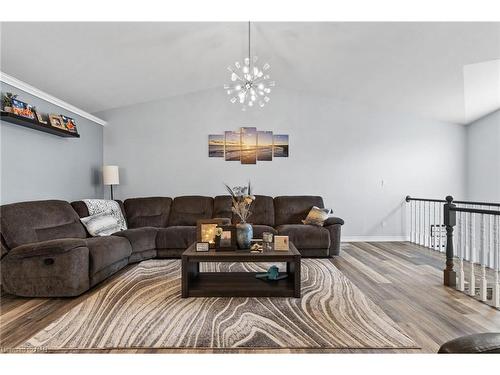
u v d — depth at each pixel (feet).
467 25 11.49
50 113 14.83
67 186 16.17
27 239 11.26
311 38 13.84
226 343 7.39
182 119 20.22
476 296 10.55
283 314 9.05
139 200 18.31
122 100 19.07
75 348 7.16
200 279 11.72
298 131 20.35
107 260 11.91
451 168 20.52
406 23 11.80
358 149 20.45
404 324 8.39
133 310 9.34
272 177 20.30
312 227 16.43
